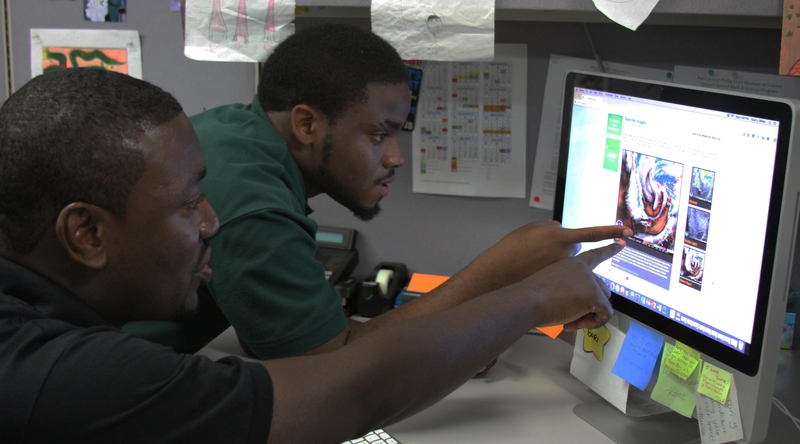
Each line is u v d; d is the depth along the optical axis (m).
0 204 0.47
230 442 0.44
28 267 0.49
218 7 0.98
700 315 0.72
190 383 0.44
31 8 1.22
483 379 0.92
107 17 1.20
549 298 0.67
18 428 0.41
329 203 1.23
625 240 0.82
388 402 0.50
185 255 0.51
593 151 0.86
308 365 0.48
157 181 0.48
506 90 1.11
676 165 0.73
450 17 0.93
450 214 1.18
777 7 0.84
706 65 1.01
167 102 0.51
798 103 0.60
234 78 1.20
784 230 0.62
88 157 0.45
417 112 1.15
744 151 0.65
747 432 0.67
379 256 1.23
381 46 0.77
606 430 0.78
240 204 0.68
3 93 1.26
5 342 0.44
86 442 0.42
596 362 0.86
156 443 0.43
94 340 0.45
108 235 0.47
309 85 0.76
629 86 0.79
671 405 0.76
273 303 0.68
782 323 0.65
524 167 1.13
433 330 0.54
